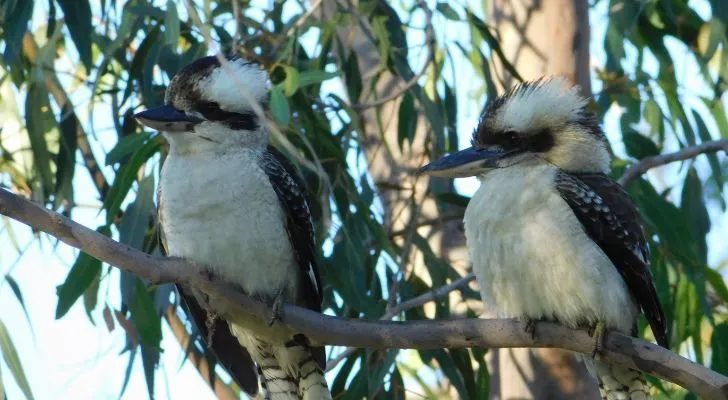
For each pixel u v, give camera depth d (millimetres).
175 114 9586
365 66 13383
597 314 9016
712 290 13297
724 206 11844
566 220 9031
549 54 12555
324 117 12023
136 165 10617
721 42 12617
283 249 9602
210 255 9375
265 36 11227
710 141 11594
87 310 10898
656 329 9562
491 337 8930
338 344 9062
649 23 12922
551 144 9539
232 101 9617
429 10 10852
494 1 12945
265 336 9891
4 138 12547
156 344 10406
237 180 9438
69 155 11594
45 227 8320
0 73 12625
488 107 9844
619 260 9242
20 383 10672
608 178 9664
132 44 13000
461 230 13031
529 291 9055
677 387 12305
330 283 11086
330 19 11664
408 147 13266
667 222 11766
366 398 11547
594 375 9633
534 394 12055
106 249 8531
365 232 11422
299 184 10039
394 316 11039
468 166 9523
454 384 11281
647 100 12750
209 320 9828
